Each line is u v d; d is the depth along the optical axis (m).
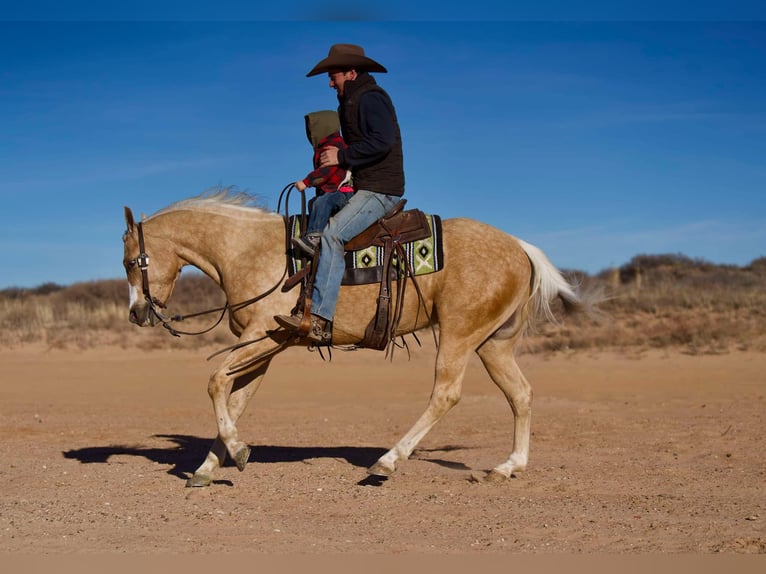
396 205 8.16
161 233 8.52
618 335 23.52
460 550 5.80
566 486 8.10
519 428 8.62
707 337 22.69
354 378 19.67
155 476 8.72
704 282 35.09
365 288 7.96
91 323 28.11
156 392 17.55
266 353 8.06
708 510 7.09
